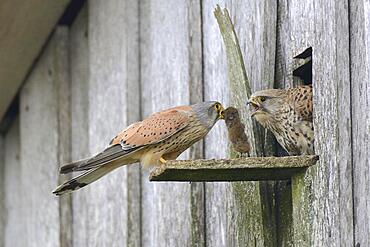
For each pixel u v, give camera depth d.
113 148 9.50
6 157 17.03
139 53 11.87
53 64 14.05
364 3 8.05
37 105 14.67
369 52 7.93
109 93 12.30
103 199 12.30
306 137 8.94
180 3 10.89
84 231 13.09
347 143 8.12
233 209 9.56
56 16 13.25
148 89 11.72
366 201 7.86
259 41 9.53
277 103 9.05
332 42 8.38
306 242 8.51
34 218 14.72
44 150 14.38
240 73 9.30
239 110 9.30
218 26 10.16
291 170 8.55
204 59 10.52
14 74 14.73
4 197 17.06
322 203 8.36
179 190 10.55
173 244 10.64
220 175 8.52
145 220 11.53
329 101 8.37
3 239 16.95
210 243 10.15
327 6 8.52
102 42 12.66
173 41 11.02
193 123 9.48
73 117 13.84
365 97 7.96
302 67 9.14
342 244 8.09
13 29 13.39
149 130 9.46
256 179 8.75
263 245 8.93
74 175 13.78
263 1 9.50
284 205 9.00
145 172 11.58
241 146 9.18
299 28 9.05
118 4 12.11
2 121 16.77
